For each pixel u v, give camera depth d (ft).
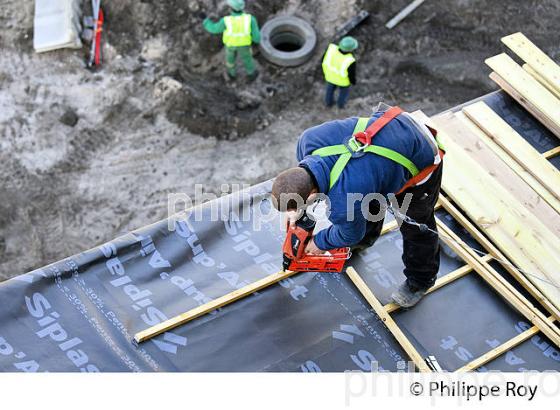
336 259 12.84
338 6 32.09
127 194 26.89
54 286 12.80
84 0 30.91
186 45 30.68
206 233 14.03
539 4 31.53
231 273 13.58
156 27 30.83
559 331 12.99
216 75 30.40
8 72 29.14
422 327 13.19
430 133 11.34
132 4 30.86
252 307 13.10
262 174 27.61
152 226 13.87
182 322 12.59
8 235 25.85
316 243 11.85
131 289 13.07
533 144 16.81
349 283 13.62
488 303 13.62
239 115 29.12
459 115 16.81
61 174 27.07
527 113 17.39
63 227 26.09
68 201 26.55
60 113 28.25
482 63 30.19
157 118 28.55
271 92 29.91
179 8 31.17
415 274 12.84
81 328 12.39
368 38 31.24
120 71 29.60
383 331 12.94
